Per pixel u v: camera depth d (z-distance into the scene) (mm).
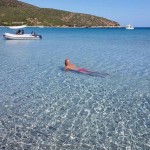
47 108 12320
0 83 16766
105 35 83688
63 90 15336
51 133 9781
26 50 34938
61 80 17734
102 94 14641
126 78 18578
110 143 9102
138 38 67062
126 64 24328
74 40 56094
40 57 28312
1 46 40125
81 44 45969
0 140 9180
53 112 11812
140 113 11797
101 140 9305
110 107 12555
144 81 17750
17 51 33688
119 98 13961
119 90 15508
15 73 19844
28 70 21031
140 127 10336
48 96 14156
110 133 9828
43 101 13312
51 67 22391
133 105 12875
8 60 26047
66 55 30266
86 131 9977
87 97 14062
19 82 17078
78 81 17516
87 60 26531
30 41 50156
